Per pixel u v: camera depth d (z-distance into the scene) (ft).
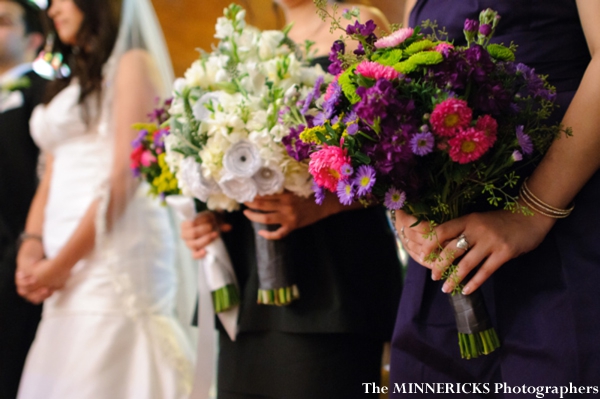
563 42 4.35
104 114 7.14
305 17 6.83
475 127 3.74
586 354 3.98
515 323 4.31
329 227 6.25
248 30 5.96
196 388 6.36
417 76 3.92
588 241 4.13
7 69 9.21
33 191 8.53
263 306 6.18
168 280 7.35
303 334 6.01
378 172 3.85
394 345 4.80
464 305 4.31
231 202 5.86
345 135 3.92
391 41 4.14
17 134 8.59
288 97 5.22
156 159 6.17
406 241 4.50
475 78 3.76
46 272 7.07
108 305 6.88
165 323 7.11
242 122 5.34
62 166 7.36
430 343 4.61
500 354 4.38
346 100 4.14
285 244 5.91
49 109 7.46
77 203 7.19
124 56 7.27
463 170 3.88
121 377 6.75
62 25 7.31
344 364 6.00
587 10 4.09
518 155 3.80
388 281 6.52
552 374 4.08
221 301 6.18
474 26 4.04
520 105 4.21
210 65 5.75
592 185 4.17
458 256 4.28
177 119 5.55
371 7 6.97
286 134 5.16
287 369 6.00
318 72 5.74
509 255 4.07
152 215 7.36
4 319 7.95
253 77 5.54
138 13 7.53
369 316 6.13
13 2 9.14
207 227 6.29
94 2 7.22
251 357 6.23
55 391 6.72
